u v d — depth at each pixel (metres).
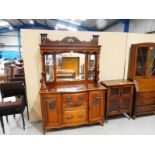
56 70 2.87
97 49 2.83
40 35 2.66
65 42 2.64
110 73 3.33
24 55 2.75
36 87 2.96
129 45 3.29
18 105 2.62
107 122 3.04
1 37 11.86
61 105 2.56
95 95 2.70
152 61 3.28
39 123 3.00
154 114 3.43
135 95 3.12
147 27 5.00
